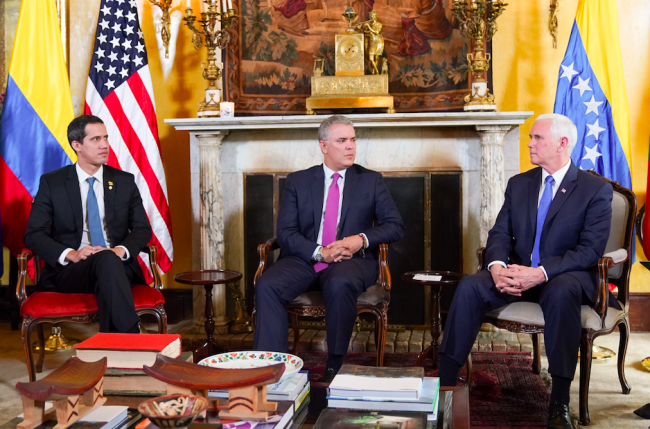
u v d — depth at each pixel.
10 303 4.72
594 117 4.19
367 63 4.54
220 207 4.35
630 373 3.54
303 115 4.23
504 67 4.57
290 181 3.46
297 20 4.65
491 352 3.99
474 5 3.97
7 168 4.23
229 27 4.43
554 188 3.13
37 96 4.31
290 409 1.72
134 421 1.66
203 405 1.42
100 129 3.40
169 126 4.91
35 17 4.34
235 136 4.45
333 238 3.36
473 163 4.25
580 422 2.81
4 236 4.26
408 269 4.37
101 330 3.05
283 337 3.02
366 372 1.94
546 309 2.73
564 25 4.51
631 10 4.40
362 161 4.37
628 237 3.16
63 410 1.54
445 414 1.82
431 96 4.55
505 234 3.21
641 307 4.49
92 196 3.46
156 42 4.88
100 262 3.06
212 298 4.18
